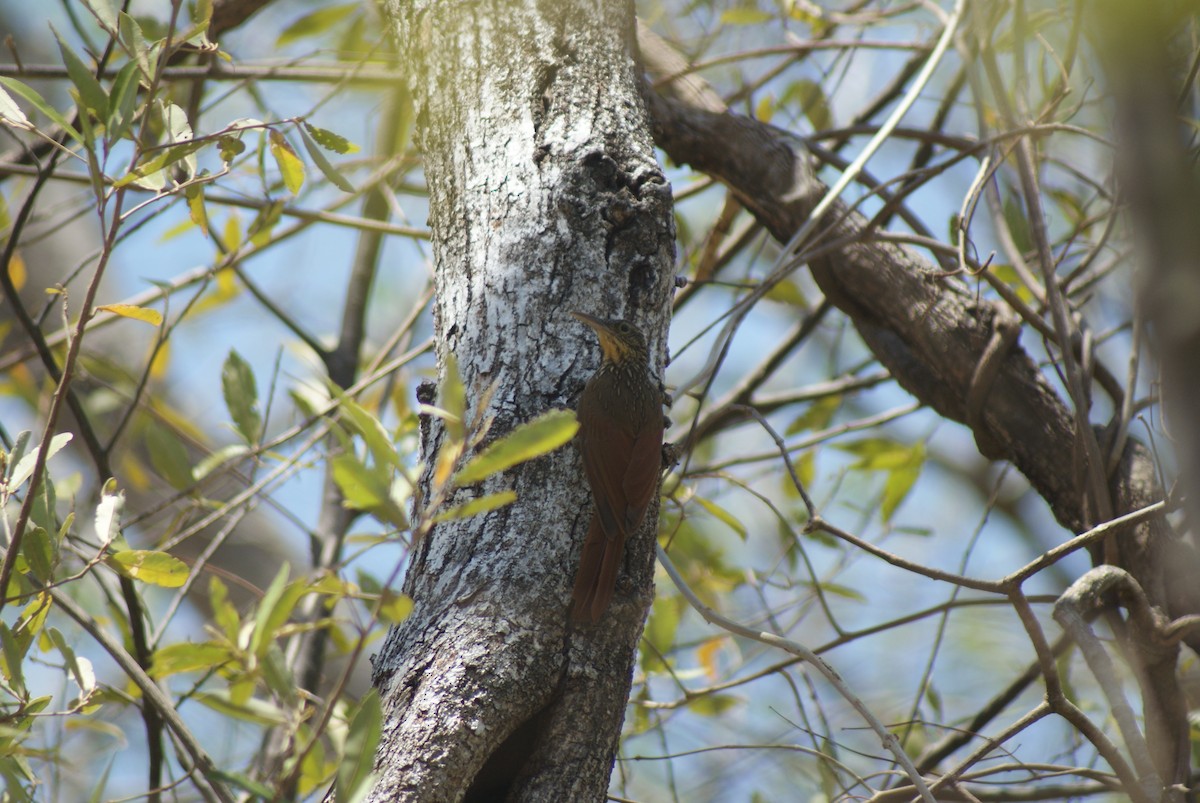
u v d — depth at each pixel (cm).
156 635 929
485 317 681
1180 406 364
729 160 953
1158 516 775
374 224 1170
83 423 956
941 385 924
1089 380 870
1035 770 900
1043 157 1083
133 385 1312
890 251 939
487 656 579
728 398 1328
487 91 742
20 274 1238
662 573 1155
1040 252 828
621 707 620
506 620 593
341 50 1166
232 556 1522
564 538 634
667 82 1004
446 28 777
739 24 1234
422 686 572
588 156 697
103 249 579
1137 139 372
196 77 1071
